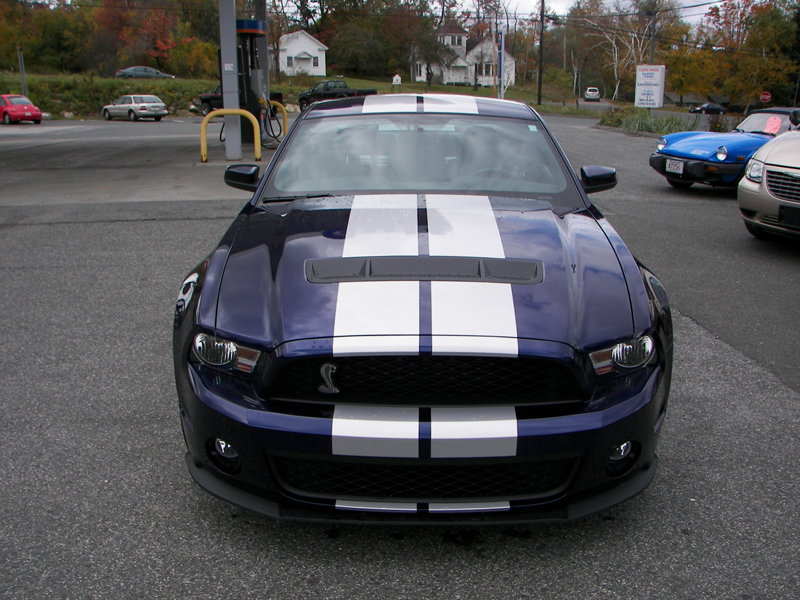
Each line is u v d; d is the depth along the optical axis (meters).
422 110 3.53
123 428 2.99
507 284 2.19
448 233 2.51
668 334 2.32
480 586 2.03
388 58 89.69
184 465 2.70
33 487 2.53
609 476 2.10
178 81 45.56
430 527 2.32
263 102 15.24
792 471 2.68
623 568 2.11
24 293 4.90
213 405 2.08
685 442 2.91
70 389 3.38
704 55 56.84
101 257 5.84
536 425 1.94
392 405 1.98
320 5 91.25
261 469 2.05
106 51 67.62
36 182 10.01
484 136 3.34
